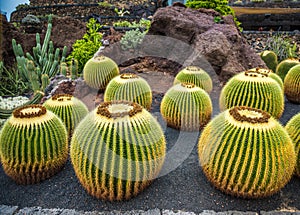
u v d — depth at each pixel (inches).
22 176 82.1
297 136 81.7
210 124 81.6
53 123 84.4
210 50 163.0
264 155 68.4
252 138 69.2
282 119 132.0
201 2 237.5
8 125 80.9
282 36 307.3
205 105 110.5
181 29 182.7
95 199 76.5
